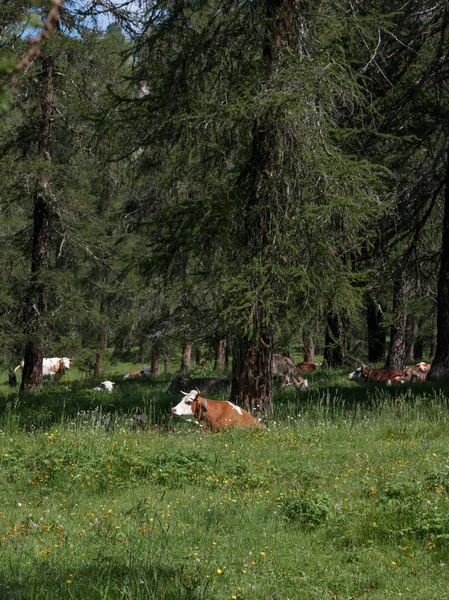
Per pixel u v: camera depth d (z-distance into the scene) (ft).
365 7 54.29
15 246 97.66
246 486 32.71
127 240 99.86
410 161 73.51
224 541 24.89
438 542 24.03
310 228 49.80
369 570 21.98
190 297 60.03
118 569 20.68
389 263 73.67
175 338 59.26
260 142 52.49
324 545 24.62
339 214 50.62
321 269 50.39
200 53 52.60
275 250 49.83
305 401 65.36
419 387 70.74
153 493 32.12
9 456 39.37
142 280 61.98
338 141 55.72
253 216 50.47
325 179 49.49
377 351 135.85
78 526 26.99
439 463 35.65
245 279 49.75
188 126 51.83
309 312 50.85
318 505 27.63
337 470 35.76
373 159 63.98
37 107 90.68
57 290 92.58
